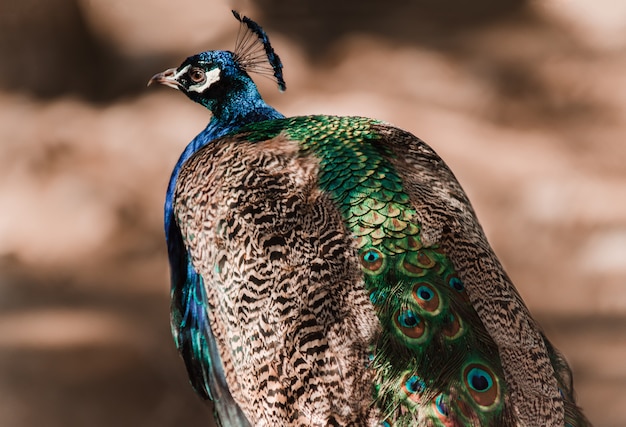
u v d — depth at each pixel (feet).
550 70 77.77
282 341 19.01
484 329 18.60
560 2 88.89
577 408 19.77
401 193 19.93
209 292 20.42
